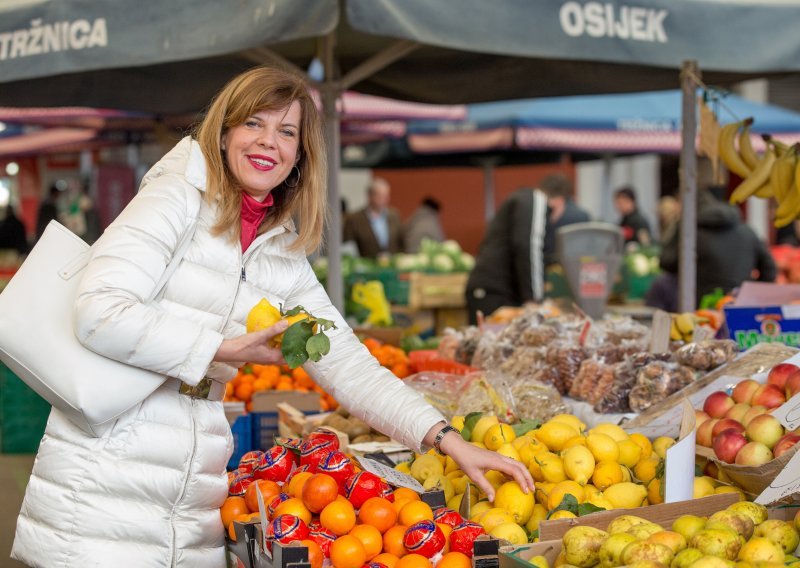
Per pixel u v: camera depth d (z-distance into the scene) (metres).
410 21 3.55
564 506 2.54
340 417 3.95
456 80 6.25
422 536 2.36
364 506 2.49
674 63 4.13
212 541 2.59
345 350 2.83
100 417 2.31
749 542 2.20
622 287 10.09
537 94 6.30
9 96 6.30
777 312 3.92
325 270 7.35
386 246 12.95
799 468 2.46
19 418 7.21
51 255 2.44
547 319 4.74
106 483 2.38
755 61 4.23
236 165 2.53
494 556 2.31
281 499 2.62
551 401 3.76
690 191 5.05
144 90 6.51
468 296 8.00
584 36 3.95
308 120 2.63
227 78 6.42
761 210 15.60
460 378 4.07
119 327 2.26
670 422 3.25
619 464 2.84
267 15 3.53
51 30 4.04
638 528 2.25
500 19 3.78
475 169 19.20
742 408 3.06
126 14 3.92
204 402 2.56
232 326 2.54
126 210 2.43
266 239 2.65
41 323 2.34
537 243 7.66
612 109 10.77
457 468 3.05
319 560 2.30
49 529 2.39
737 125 4.76
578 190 18.47
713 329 4.54
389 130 10.95
